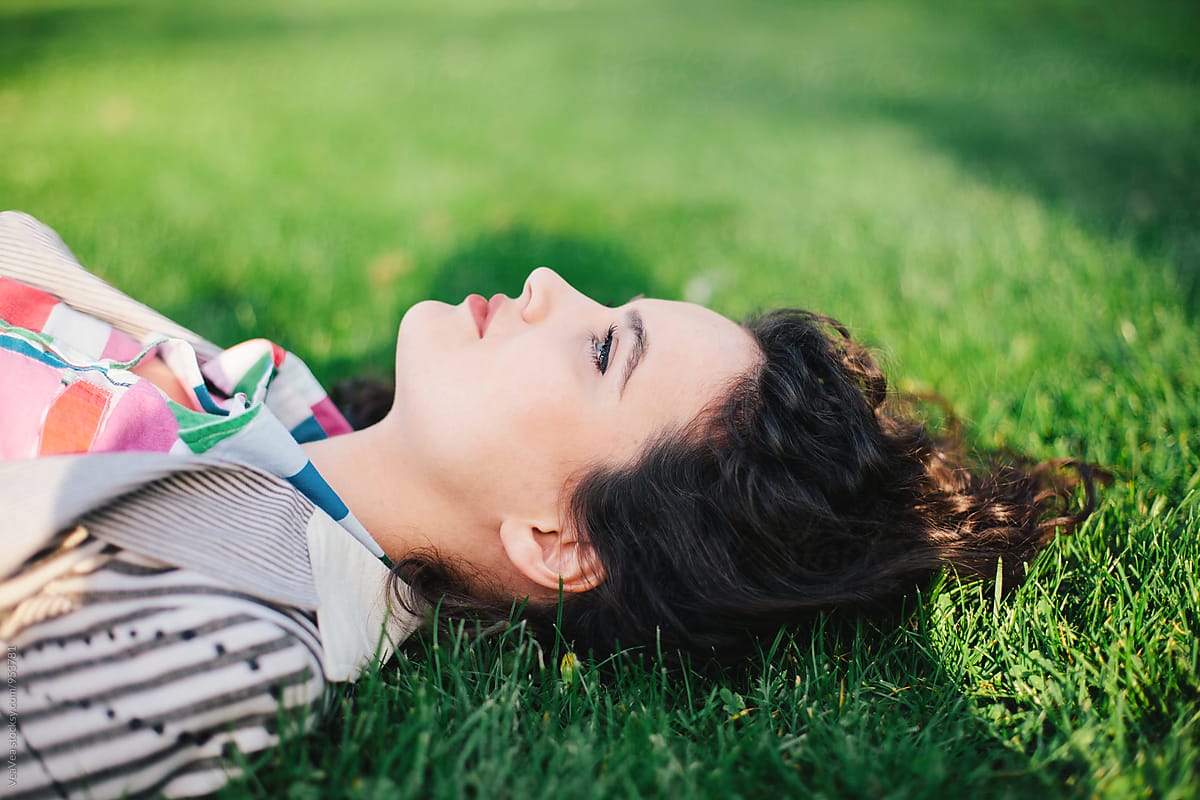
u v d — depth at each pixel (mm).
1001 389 2494
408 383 1654
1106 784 1257
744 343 1727
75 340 1684
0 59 6664
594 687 1463
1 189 3773
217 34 8422
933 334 2799
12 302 1659
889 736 1361
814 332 1785
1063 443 2217
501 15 10234
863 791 1244
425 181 4340
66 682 1141
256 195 3955
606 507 1579
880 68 7652
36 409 1443
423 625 1579
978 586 1686
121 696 1153
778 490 1590
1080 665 1485
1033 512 1839
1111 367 2539
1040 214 3877
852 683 1500
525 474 1578
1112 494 1975
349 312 2945
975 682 1524
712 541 1577
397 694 1389
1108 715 1423
